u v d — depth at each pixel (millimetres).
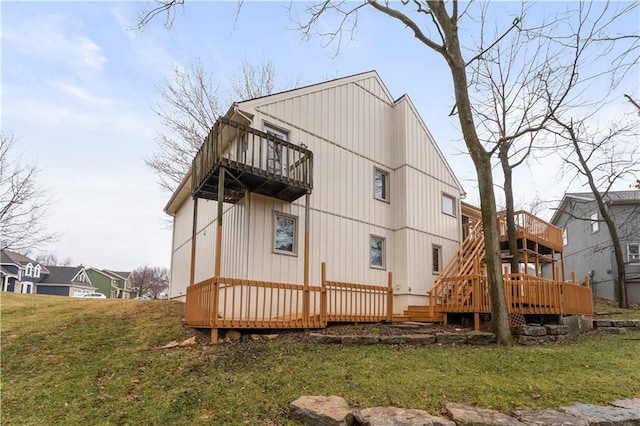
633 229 20781
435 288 11445
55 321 10008
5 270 39812
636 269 21344
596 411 4246
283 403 4539
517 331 8789
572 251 27125
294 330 8852
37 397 5094
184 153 22656
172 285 17594
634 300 21266
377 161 13609
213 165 8539
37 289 46125
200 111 22859
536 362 6375
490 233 8781
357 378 5305
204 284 8320
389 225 13625
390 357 6504
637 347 8234
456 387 4973
